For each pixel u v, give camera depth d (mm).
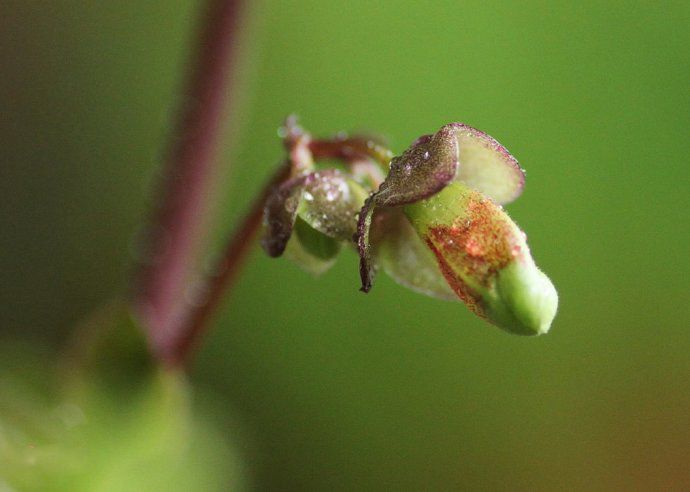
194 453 93
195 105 67
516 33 106
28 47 120
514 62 106
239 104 68
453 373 104
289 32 112
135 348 65
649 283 105
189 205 67
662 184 105
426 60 108
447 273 54
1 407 68
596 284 105
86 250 115
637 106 105
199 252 70
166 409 66
